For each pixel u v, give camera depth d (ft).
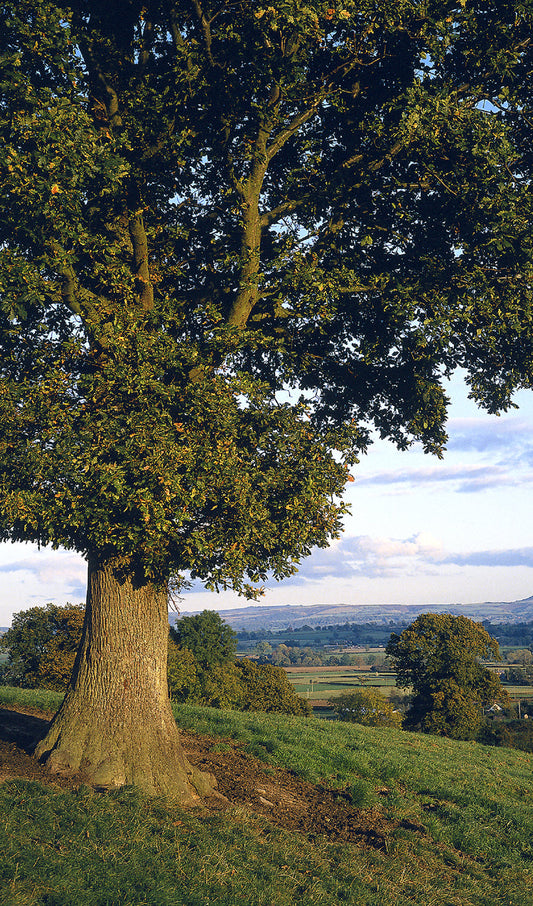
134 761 37.06
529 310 38.37
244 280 38.65
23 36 34.32
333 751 59.62
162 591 39.24
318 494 37.29
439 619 204.13
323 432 47.09
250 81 39.11
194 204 46.06
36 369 35.73
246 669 241.55
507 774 74.69
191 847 29.81
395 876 33.86
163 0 39.37
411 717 209.56
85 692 38.50
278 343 41.09
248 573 38.06
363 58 41.78
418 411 46.32
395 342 42.37
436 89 38.06
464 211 38.50
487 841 44.09
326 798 46.34
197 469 32.76
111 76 40.40
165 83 40.04
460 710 193.98
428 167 37.68
